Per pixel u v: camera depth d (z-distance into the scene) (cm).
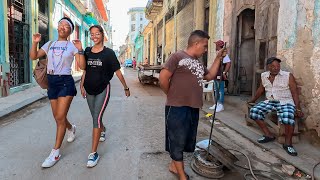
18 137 500
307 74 489
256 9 745
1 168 371
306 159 409
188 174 364
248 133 534
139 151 441
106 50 394
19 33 1096
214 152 383
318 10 468
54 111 396
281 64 562
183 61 319
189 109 328
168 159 412
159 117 679
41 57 409
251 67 897
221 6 903
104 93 393
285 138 446
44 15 1389
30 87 1154
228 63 718
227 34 888
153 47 2747
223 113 708
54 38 1530
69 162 395
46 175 354
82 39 2620
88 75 387
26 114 692
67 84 390
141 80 1525
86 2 2628
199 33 327
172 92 326
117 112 730
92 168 377
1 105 746
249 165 387
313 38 479
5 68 911
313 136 477
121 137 512
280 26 571
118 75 407
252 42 892
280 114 456
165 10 2047
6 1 922
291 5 531
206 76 348
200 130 568
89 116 673
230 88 894
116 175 358
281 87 473
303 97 497
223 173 365
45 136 507
